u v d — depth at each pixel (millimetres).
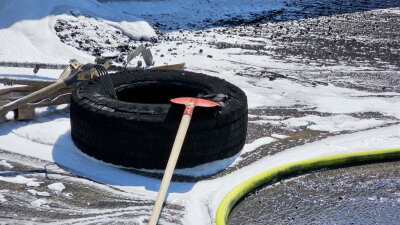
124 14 15680
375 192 7574
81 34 13891
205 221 6527
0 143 8461
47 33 13484
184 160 7641
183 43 14664
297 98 10984
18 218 6461
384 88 11758
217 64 13000
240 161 8102
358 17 18891
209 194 7117
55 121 9227
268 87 11578
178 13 17922
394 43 15586
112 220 6492
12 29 13484
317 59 13789
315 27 17172
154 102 9430
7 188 7148
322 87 11672
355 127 9570
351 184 7766
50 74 11656
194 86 9008
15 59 12359
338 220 6840
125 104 7832
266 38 15617
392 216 6980
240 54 13906
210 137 7707
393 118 10055
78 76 9008
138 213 6664
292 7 20062
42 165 7816
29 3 14258
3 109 8617
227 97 8281
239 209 6988
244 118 8273
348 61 13719
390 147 8711
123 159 7695
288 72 12641
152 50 13852
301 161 8023
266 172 7637
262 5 19859
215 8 18828
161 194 6352
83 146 8055
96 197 7000
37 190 7117
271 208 7039
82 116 7906
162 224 6418
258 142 8781
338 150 8586
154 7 18219
